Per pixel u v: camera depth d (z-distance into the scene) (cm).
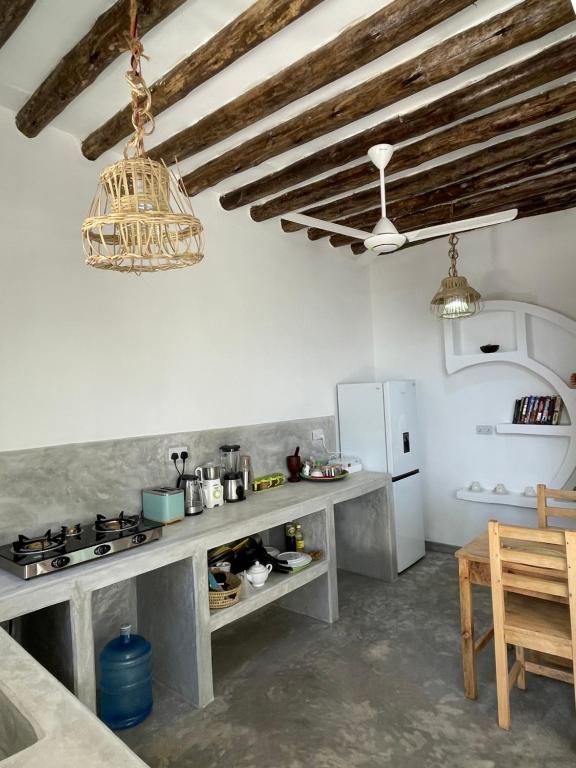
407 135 255
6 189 238
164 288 304
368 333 485
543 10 175
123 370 280
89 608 202
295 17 173
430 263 452
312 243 425
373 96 223
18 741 109
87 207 270
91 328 267
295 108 246
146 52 201
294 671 268
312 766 198
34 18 184
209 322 332
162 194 144
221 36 190
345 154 275
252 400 360
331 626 319
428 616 325
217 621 250
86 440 262
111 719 225
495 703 232
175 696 249
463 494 421
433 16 174
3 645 148
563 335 382
